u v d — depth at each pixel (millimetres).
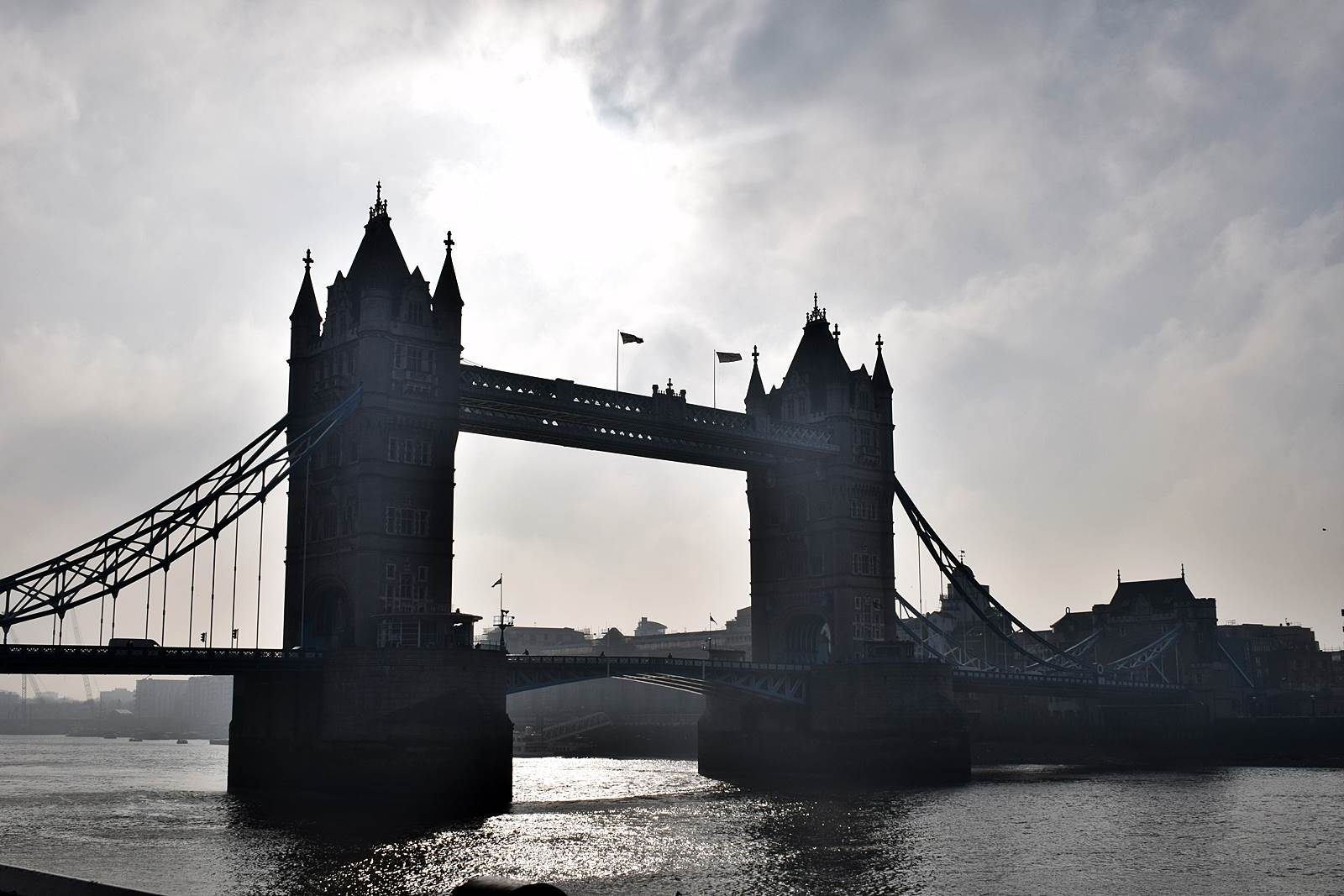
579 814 107062
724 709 161000
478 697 112375
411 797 107000
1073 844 90438
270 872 76188
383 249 122875
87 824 97750
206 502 114750
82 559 108438
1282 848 88812
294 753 115688
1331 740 190125
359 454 119188
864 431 162500
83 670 101312
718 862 81688
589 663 128375
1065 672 197500
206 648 107250
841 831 96938
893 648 151250
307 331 129250
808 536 161125
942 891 72688
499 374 129125
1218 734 197375
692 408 144625
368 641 115812
